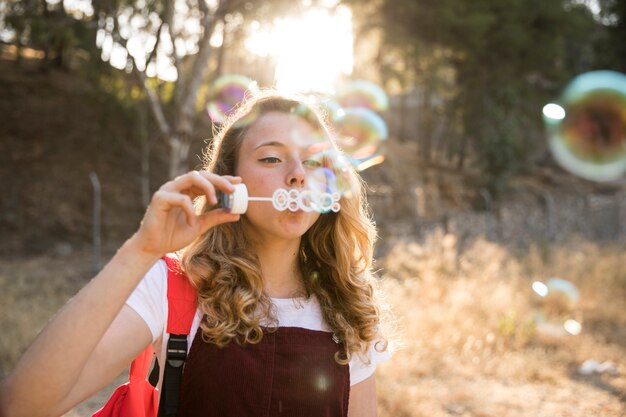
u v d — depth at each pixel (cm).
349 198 176
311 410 152
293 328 158
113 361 137
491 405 519
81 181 1484
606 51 2784
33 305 749
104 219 1402
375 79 1984
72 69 2041
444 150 2486
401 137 2423
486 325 711
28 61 2080
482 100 2080
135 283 125
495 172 1911
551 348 679
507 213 1616
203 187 131
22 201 1373
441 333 672
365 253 182
